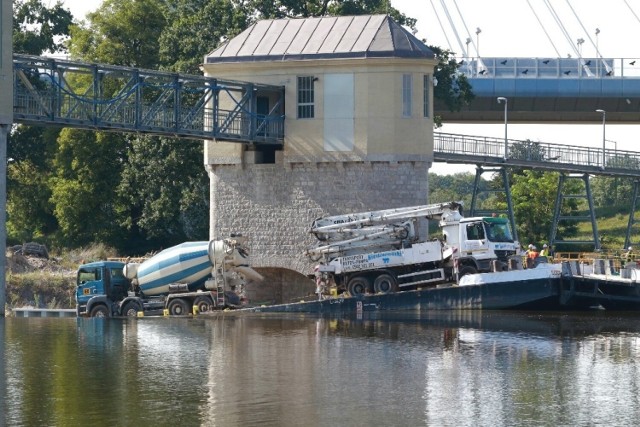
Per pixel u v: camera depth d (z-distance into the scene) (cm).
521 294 13938
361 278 14675
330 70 16138
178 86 15462
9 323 13500
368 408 8944
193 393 9388
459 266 14375
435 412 8862
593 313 13812
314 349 11362
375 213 14875
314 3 19675
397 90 16012
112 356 10994
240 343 11756
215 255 14438
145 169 19712
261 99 16500
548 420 8669
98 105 15050
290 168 16325
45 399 9200
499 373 10175
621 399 9269
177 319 13888
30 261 18712
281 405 9031
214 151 16712
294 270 16388
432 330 12581
